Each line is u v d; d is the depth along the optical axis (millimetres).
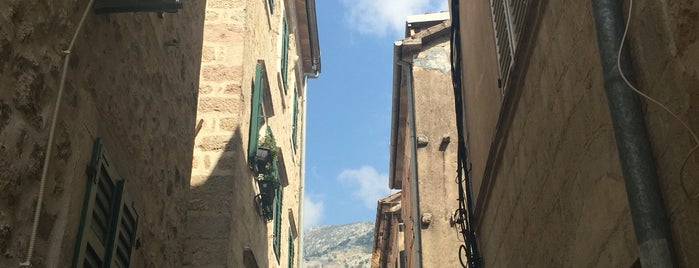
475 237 8812
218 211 8516
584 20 4340
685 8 3094
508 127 6590
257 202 10312
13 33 3377
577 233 4605
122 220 4992
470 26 9125
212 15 9750
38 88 3633
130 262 5145
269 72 11852
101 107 4629
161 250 6102
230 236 8461
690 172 3053
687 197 3064
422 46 15797
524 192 6094
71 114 4109
